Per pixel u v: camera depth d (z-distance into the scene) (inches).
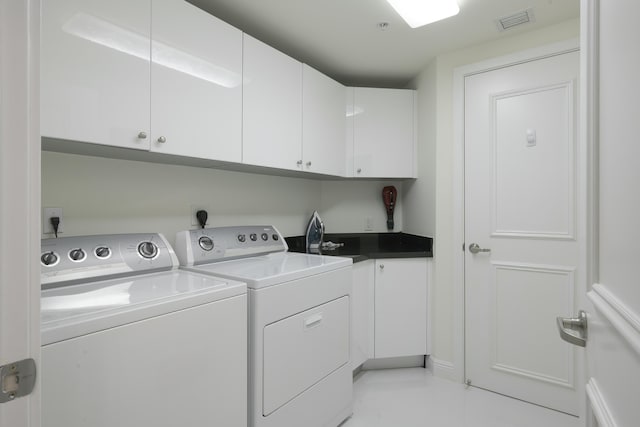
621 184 21.1
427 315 96.9
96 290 45.0
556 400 78.2
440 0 66.4
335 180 116.5
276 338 55.1
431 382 91.3
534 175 80.9
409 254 95.1
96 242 52.2
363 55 93.9
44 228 55.1
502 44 84.9
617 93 21.8
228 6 71.1
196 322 43.2
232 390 47.6
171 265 59.3
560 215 78.0
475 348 89.0
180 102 57.2
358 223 118.3
